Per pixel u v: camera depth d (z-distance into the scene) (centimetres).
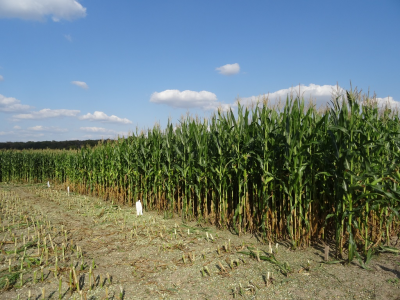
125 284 429
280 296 390
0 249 580
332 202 577
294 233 582
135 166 1049
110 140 1312
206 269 466
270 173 589
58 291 404
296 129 554
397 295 387
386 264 490
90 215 911
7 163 2248
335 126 492
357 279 435
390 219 562
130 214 926
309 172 562
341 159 488
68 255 547
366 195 457
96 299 384
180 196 940
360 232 536
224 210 714
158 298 388
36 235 671
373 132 582
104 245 604
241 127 695
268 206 604
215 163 748
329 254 534
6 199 1238
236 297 388
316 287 412
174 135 955
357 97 512
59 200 1202
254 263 498
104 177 1306
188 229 712
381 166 508
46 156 2195
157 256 539
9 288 413
